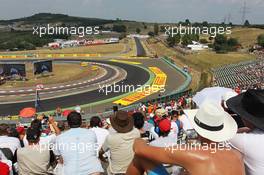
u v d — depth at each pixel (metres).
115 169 5.93
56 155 5.86
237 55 107.38
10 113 47.31
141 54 132.25
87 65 98.56
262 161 3.29
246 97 3.51
